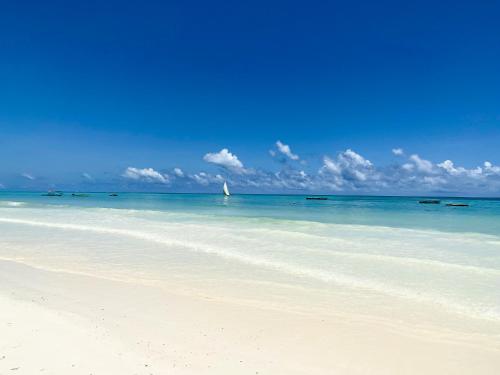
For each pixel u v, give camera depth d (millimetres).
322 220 31609
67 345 5703
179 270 11578
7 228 22344
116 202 70562
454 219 33719
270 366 5367
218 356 5637
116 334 6305
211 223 25062
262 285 9914
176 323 7004
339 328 6973
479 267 12086
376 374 5258
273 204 71812
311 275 11023
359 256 13719
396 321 7402
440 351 6066
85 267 11891
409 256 13898
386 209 55969
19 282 9836
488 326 7203
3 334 6004
